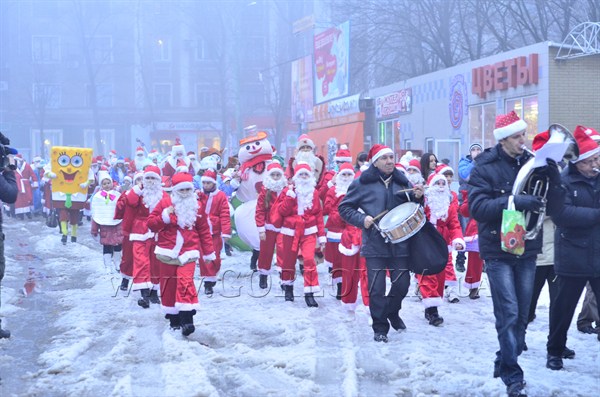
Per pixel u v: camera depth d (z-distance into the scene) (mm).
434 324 9188
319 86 37781
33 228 24344
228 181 16641
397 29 40750
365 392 6652
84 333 8977
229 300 11109
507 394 6270
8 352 8219
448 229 10359
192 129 71562
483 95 22922
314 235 10711
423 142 27234
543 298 10641
